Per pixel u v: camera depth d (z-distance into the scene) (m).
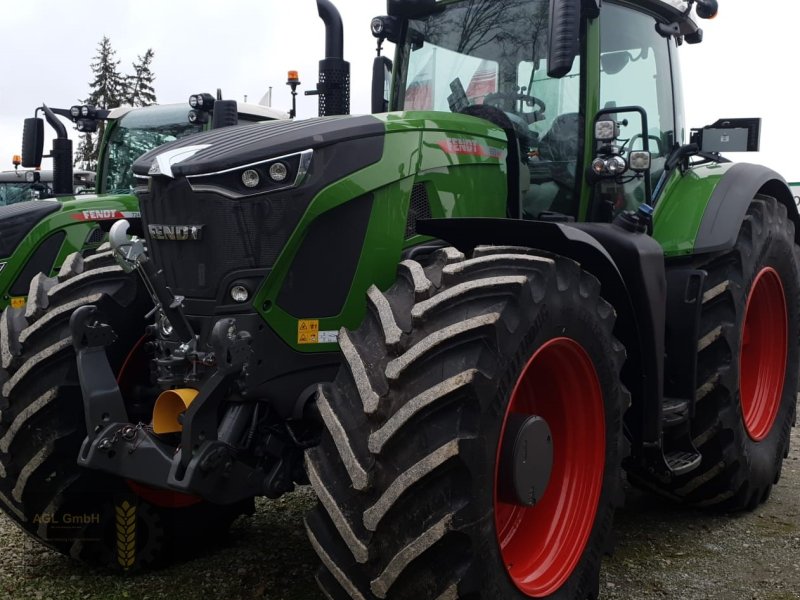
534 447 2.43
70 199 6.14
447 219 2.67
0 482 2.83
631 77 3.70
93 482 2.87
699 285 3.43
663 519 3.73
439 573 2.13
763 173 3.91
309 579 2.95
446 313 2.25
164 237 2.62
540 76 3.43
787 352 4.18
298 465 2.64
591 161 3.36
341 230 2.61
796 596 2.88
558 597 2.52
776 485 4.25
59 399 2.75
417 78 3.75
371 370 2.24
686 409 3.35
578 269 2.59
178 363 2.49
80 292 2.92
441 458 2.07
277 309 2.52
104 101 29.94
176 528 3.06
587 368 2.65
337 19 3.47
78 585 2.91
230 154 2.51
